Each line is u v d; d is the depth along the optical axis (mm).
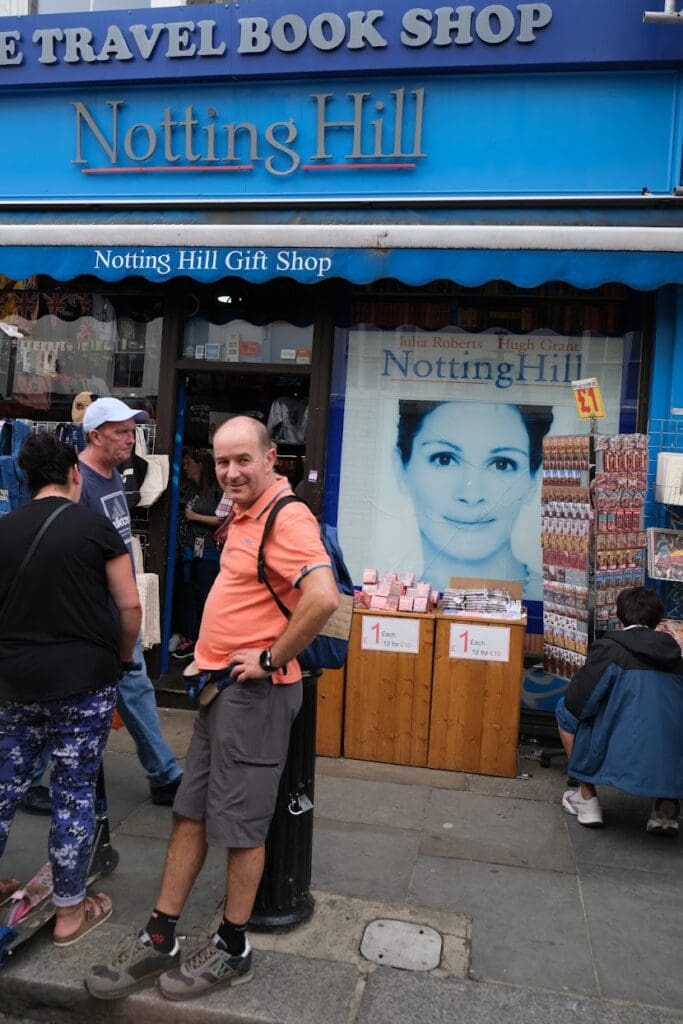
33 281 6180
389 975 2902
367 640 4852
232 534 2854
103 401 3801
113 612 3191
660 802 4051
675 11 4832
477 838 3996
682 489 4746
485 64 5137
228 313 5820
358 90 5379
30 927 2977
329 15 5289
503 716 4730
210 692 2809
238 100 5570
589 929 3248
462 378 5441
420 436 5488
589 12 4996
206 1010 2725
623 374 5262
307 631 2604
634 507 4652
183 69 5562
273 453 2852
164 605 5934
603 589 4605
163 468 5703
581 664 4660
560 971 2973
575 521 4684
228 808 2721
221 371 5777
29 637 2928
